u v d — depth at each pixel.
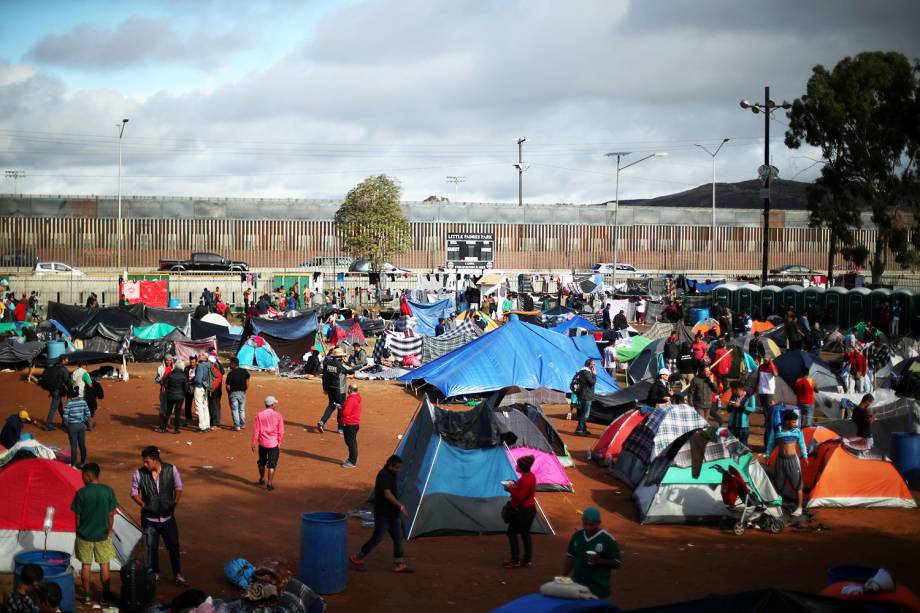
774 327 40.47
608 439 19.36
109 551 10.71
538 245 82.38
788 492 16.25
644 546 13.80
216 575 11.80
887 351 30.22
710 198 177.62
